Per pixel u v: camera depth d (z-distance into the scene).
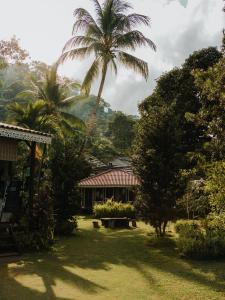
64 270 11.23
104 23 28.02
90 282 10.02
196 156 10.53
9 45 23.20
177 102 23.86
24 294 8.77
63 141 26.38
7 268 11.23
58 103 32.81
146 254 14.00
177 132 15.90
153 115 16.30
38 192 15.58
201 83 9.76
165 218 15.87
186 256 13.09
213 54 24.92
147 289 9.52
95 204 30.97
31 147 15.14
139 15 27.86
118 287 9.63
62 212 18.41
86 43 28.42
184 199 15.23
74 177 18.77
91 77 28.34
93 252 14.24
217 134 9.34
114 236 18.52
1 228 13.46
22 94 34.38
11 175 15.95
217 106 9.37
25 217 14.38
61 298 8.56
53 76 32.53
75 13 28.11
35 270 11.09
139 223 24.59
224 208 8.55
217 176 8.48
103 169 40.97
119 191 32.28
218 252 12.91
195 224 16.69
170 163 15.52
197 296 9.00
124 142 61.94
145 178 15.84
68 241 16.62
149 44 27.89
